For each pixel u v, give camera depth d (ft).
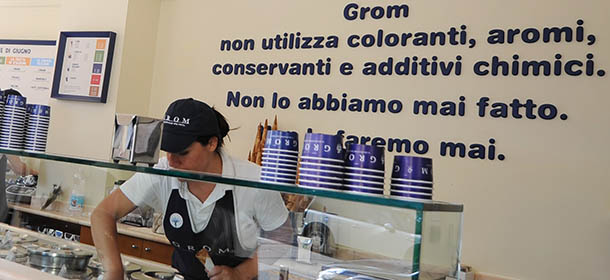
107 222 4.77
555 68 8.87
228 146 11.68
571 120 8.70
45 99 13.39
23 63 13.66
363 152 3.99
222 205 4.36
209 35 12.31
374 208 3.62
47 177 5.20
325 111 10.75
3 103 7.17
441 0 9.88
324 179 4.00
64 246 4.94
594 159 8.50
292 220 4.06
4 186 5.45
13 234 5.25
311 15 11.18
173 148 4.85
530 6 9.16
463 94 9.51
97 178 4.90
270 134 4.42
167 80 12.63
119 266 4.63
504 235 8.96
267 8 11.69
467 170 9.34
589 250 8.39
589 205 8.46
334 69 10.77
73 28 12.60
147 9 12.57
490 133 9.23
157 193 4.65
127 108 12.21
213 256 4.42
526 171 8.92
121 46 12.04
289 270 4.05
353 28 10.68
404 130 9.94
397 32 10.21
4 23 14.34
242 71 11.80
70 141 12.39
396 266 3.46
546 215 8.71
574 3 8.86
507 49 9.25
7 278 4.37
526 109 9.00
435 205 3.48
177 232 4.55
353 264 3.70
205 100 12.16
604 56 8.58
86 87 12.17
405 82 10.03
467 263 9.14
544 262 8.64
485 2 9.51
